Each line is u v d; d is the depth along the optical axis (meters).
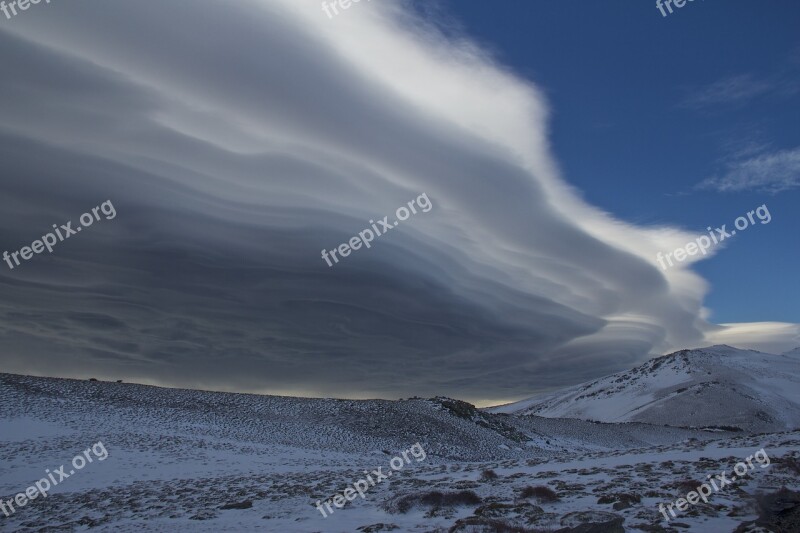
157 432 52.56
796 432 40.16
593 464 30.03
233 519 19.05
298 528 16.92
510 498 19.36
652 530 13.76
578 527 13.52
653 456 31.42
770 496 16.39
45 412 54.78
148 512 21.11
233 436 57.09
